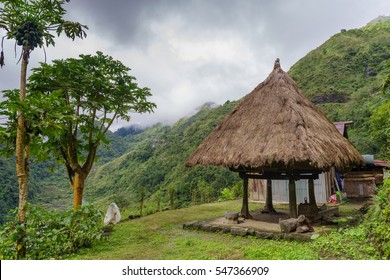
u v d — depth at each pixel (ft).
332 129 27.61
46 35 22.17
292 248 18.98
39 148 31.01
